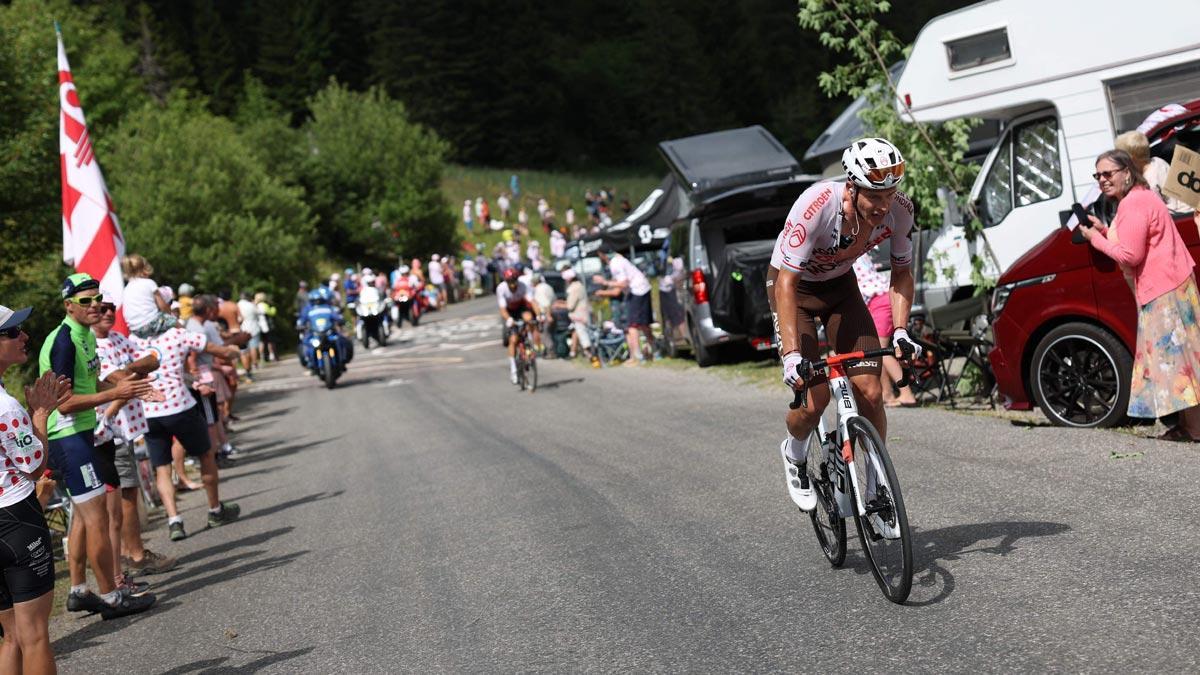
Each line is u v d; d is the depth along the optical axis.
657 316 26.14
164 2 92.50
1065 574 4.89
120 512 7.20
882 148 4.64
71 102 11.95
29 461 4.68
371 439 13.77
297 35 93.00
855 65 11.90
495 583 6.26
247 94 76.75
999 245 10.66
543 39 100.44
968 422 8.92
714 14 95.69
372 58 94.38
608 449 10.36
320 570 7.23
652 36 96.62
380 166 58.19
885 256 12.16
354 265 58.69
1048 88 10.29
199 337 9.27
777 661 4.43
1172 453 6.86
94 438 6.87
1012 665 4.01
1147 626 4.18
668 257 18.44
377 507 9.13
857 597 5.04
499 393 17.25
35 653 4.67
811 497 5.66
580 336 20.50
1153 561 4.89
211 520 9.45
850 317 5.28
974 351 10.17
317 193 57.78
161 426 9.07
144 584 7.17
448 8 92.12
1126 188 7.04
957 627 4.46
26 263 19.72
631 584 5.83
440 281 47.28
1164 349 6.95
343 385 22.56
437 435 13.19
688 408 12.55
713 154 23.69
